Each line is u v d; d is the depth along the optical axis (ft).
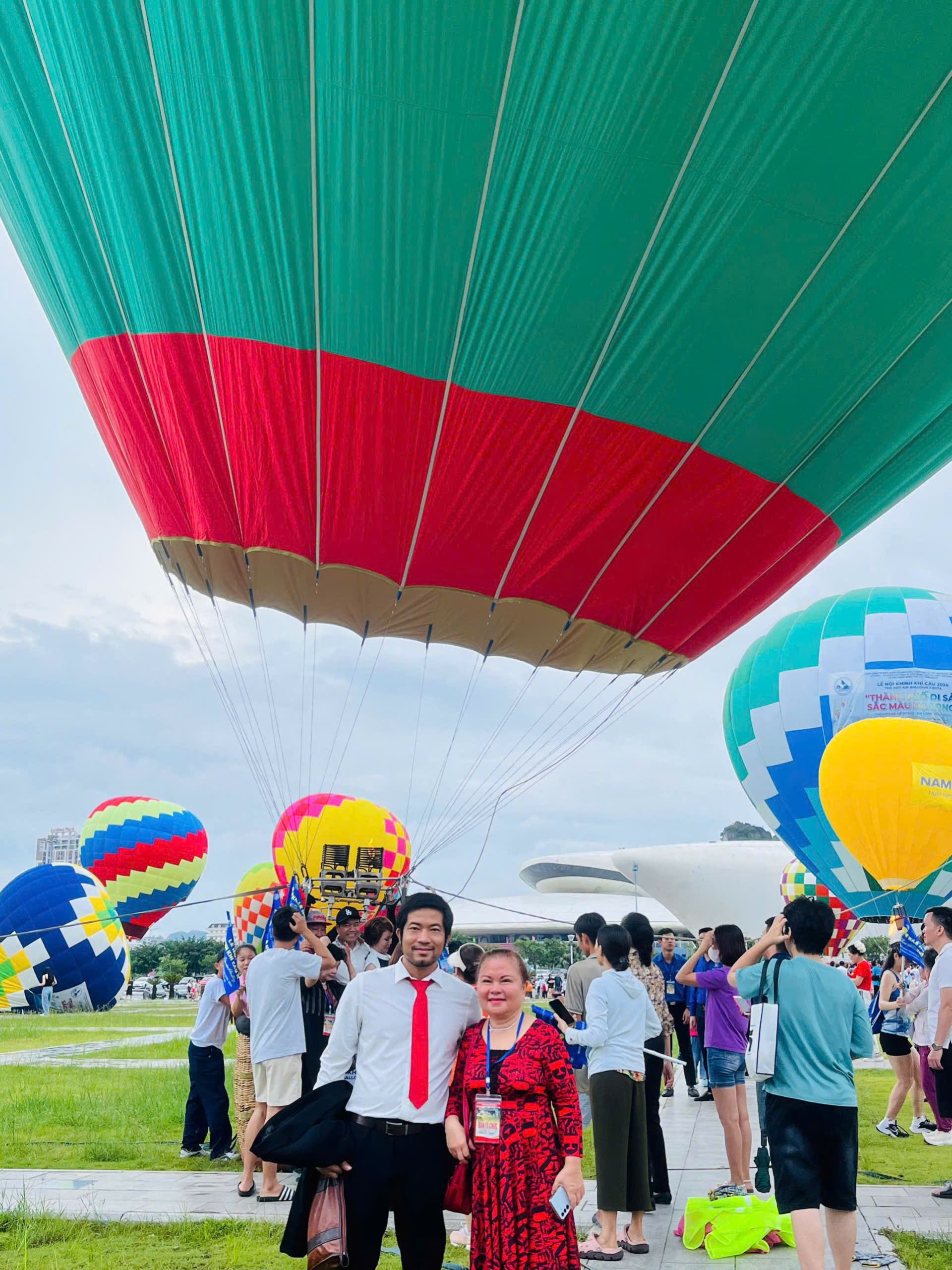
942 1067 24.35
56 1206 23.90
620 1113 20.39
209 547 33.45
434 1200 14.24
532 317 27.35
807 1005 16.92
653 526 31.68
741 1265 19.62
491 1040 14.24
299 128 25.82
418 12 23.71
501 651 36.83
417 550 32.09
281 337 28.78
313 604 34.96
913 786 57.16
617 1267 19.57
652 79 23.80
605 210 25.59
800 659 71.26
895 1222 22.54
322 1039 26.11
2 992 110.52
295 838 58.44
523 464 29.89
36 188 30.45
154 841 133.18
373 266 27.12
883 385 30.63
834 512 34.68
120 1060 58.59
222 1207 23.97
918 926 62.49
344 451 30.09
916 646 68.80
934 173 25.36
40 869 114.32
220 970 30.30
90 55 26.76
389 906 42.19
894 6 22.68
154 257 29.12
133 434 32.68
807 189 25.36
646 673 38.42
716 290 27.02
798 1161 16.34
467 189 25.64
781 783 71.77
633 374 28.40
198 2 24.99
